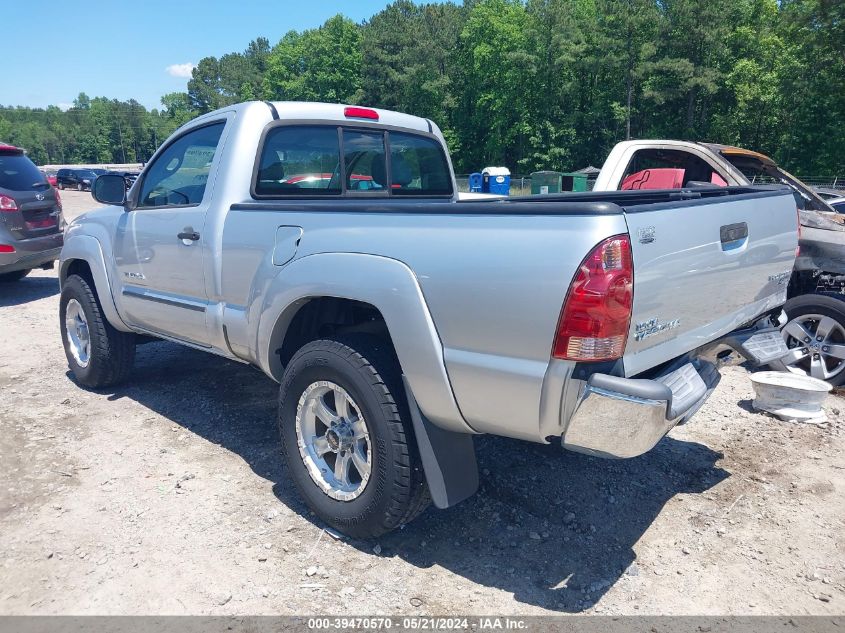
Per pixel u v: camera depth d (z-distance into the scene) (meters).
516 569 2.94
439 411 2.74
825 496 3.60
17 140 154.12
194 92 142.38
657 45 48.72
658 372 2.77
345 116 4.30
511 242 2.45
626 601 2.73
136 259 4.40
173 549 3.03
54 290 9.77
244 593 2.73
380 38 71.00
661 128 51.81
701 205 2.80
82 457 3.96
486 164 65.50
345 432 3.07
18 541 3.07
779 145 47.41
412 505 2.92
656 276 2.50
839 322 5.11
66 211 24.83
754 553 3.08
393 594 2.75
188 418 4.59
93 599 2.68
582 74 57.25
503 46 58.03
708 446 4.25
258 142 3.80
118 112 154.50
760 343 3.32
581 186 19.02
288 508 3.42
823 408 4.90
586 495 3.60
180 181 4.20
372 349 2.94
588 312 2.28
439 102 66.25
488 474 3.81
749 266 3.24
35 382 5.38
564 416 2.42
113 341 4.92
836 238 5.21
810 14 38.84
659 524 3.32
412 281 2.72
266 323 3.37
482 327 2.53
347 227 3.03
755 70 45.59
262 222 3.45
